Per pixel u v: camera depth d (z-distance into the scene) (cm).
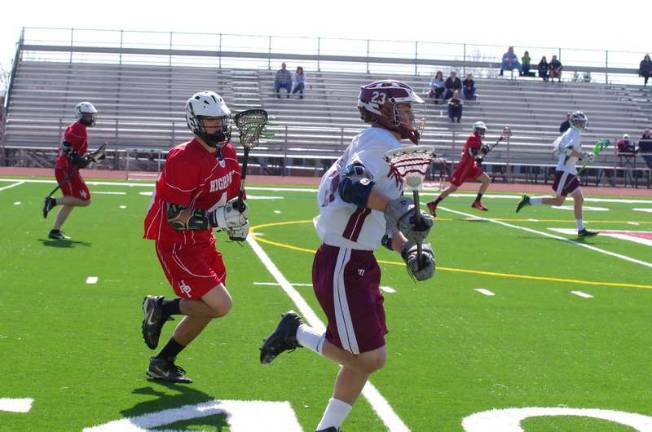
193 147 843
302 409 813
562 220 2744
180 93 5238
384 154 667
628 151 4691
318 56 5388
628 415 828
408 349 1054
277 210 2719
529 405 851
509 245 2078
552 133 5212
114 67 5259
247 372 928
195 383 887
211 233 894
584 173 4819
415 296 1391
